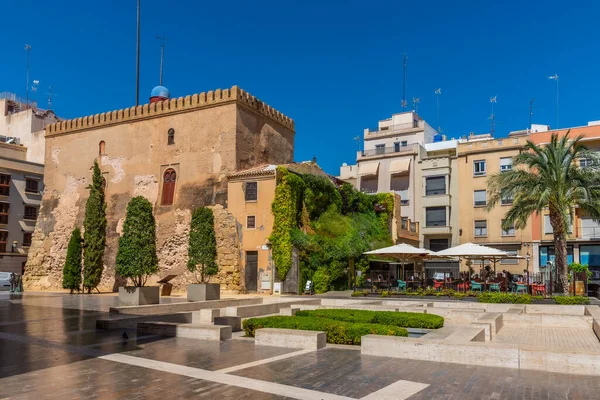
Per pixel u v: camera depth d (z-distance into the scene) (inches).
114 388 314.3
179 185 1529.3
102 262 1505.9
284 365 384.2
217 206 1438.2
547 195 1065.5
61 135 1814.7
